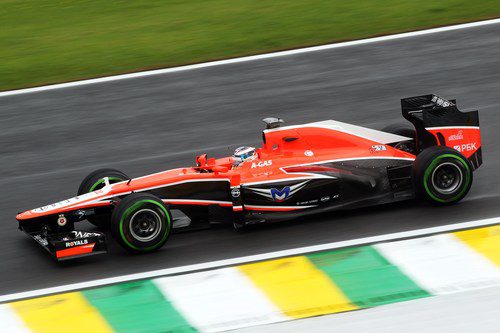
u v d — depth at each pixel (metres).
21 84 64.12
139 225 35.94
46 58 69.44
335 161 38.69
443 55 62.97
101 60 68.12
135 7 82.69
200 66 65.00
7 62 68.94
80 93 61.38
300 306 30.89
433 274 32.59
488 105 53.03
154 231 36.16
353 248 35.31
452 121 39.59
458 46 64.56
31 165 49.84
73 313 31.67
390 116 52.66
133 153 50.25
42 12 82.81
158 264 35.34
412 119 40.25
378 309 30.23
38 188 46.22
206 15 78.19
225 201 38.22
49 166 49.44
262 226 38.75
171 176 38.31
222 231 38.53
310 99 56.91
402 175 38.91
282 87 59.50
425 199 38.25
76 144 52.59
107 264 35.81
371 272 33.12
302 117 53.91
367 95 56.69
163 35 73.19
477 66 60.22
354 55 64.62
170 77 63.16
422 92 56.34
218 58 66.56
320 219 38.91
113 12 81.50
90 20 79.44
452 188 38.28
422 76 59.28
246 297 31.86
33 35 75.81
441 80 58.22
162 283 33.50
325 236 36.84
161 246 36.41
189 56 67.44
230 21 75.69
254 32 72.06
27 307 32.44
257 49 67.88
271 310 30.73
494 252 34.03
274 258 35.03
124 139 52.69
